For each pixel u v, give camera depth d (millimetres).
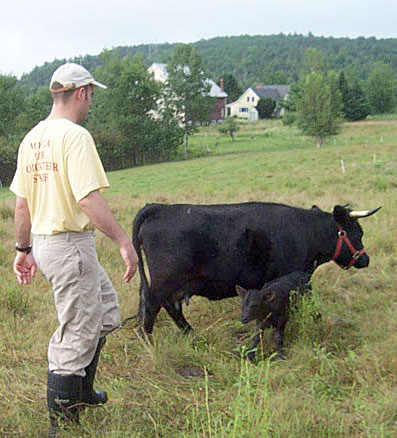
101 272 4121
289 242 6086
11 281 7852
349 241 6555
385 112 104500
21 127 57812
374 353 5242
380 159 29953
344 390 4746
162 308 6629
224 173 32250
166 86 61562
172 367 5219
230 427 3840
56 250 3801
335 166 28344
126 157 56500
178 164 45531
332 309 6520
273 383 4812
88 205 3623
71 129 3721
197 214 5887
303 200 16547
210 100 63500
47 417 4191
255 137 70375
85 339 3902
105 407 4332
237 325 6305
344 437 3930
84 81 3893
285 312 5664
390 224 11062
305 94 55812
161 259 5812
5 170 48438
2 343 5648
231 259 5898
